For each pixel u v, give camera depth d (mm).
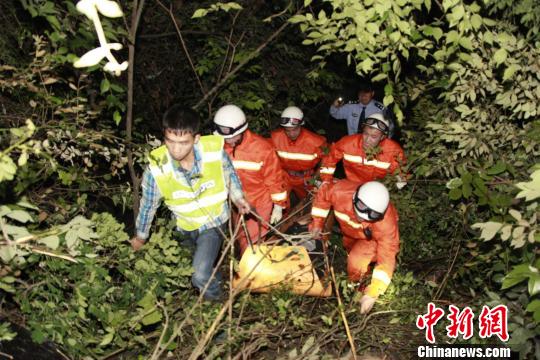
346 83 8500
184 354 4164
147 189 4395
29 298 3799
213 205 4527
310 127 10164
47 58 4055
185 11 7703
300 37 7863
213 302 4555
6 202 3746
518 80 4441
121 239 4055
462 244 5777
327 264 4883
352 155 6246
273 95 8156
